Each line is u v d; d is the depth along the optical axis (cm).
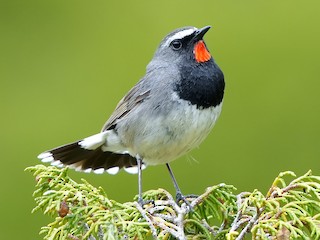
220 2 1580
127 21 1591
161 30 1576
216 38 1561
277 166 1443
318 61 1511
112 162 1180
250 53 1535
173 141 1066
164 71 1074
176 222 833
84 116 1516
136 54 1562
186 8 1588
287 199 799
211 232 877
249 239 900
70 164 1166
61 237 800
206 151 1451
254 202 773
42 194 846
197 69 1059
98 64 1562
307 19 1531
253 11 1561
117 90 1537
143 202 903
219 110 1079
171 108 1048
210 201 891
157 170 1423
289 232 741
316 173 1430
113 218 780
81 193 803
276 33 1538
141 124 1072
